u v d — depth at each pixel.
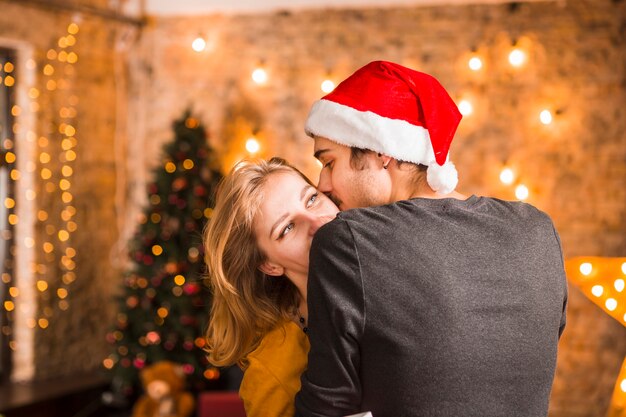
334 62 5.62
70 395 5.28
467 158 5.27
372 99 1.48
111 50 6.07
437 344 1.27
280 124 5.76
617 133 5.04
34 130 5.44
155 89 6.09
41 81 5.47
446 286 1.29
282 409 1.59
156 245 5.37
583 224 5.10
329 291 1.31
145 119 6.13
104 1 5.95
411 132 1.46
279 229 1.56
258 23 5.81
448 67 5.32
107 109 6.05
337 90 1.55
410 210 1.36
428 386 1.28
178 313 5.32
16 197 5.45
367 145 1.47
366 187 1.50
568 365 5.14
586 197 5.09
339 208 1.58
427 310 1.28
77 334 5.79
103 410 5.54
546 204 5.15
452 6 5.31
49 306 5.57
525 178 5.18
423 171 1.48
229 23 5.88
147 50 6.10
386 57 5.48
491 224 1.38
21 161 5.44
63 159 5.66
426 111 1.47
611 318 5.06
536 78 5.15
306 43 5.69
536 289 1.36
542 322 1.36
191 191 5.39
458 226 1.35
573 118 5.10
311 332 1.35
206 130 5.79
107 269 6.05
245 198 1.58
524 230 1.40
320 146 1.55
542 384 1.37
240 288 1.64
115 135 6.12
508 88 5.20
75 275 5.76
